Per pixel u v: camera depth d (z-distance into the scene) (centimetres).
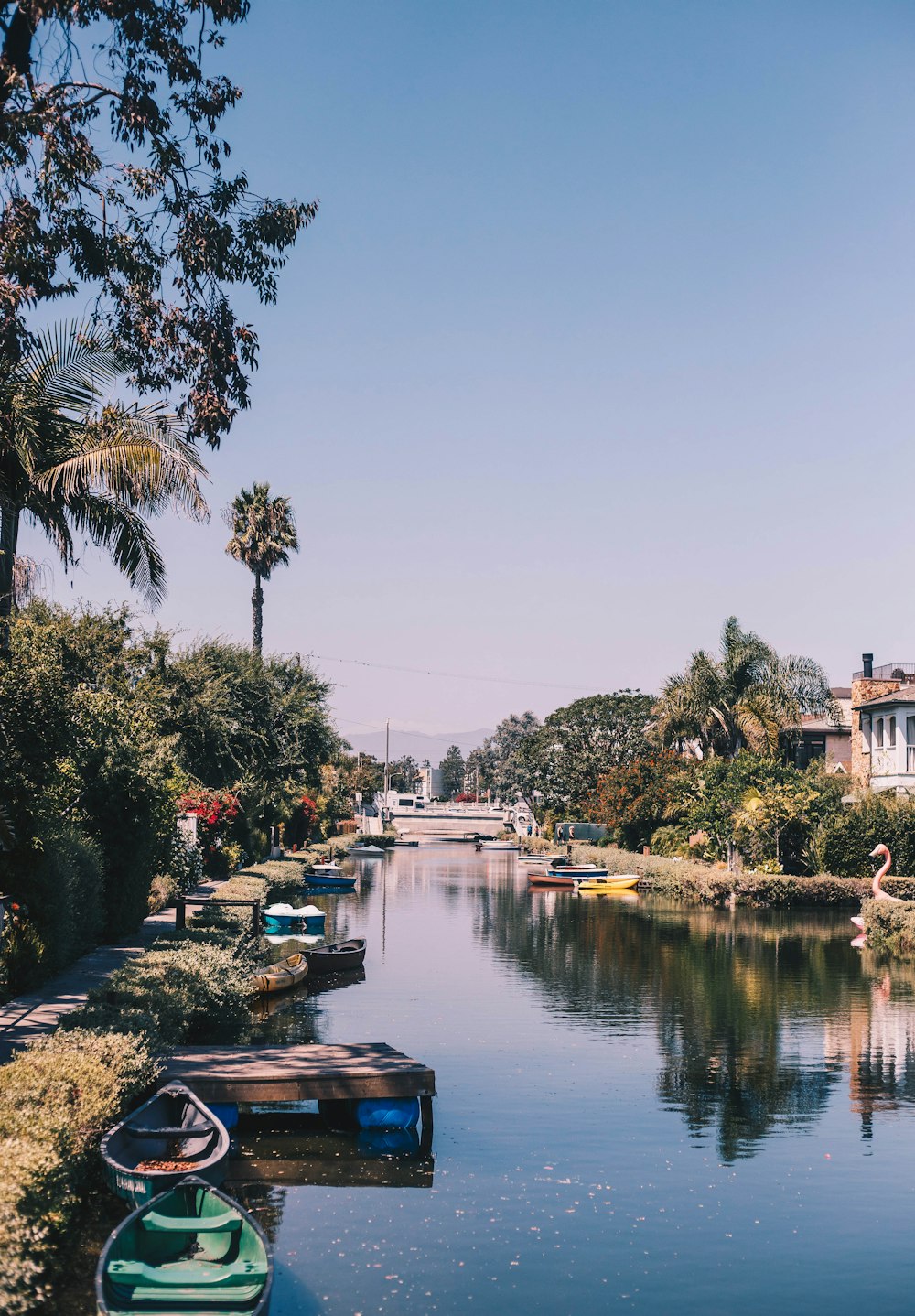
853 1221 1196
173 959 2167
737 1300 1002
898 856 5075
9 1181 928
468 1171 1341
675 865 5803
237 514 6812
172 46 1505
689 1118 1583
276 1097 1476
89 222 1559
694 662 6050
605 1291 1011
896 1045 2080
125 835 2755
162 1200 984
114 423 1873
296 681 5922
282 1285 1014
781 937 3869
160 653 4731
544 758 9544
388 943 3612
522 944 3609
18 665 1839
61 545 1981
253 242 1645
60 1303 941
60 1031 1441
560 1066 1894
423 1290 1008
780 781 5416
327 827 9844
